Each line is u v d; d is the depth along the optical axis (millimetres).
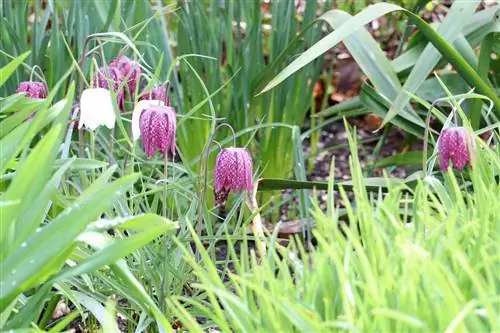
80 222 694
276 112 1336
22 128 758
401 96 1141
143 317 885
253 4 1330
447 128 930
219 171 894
